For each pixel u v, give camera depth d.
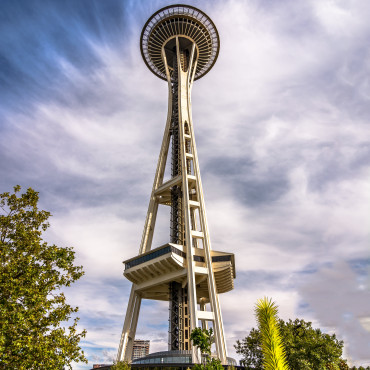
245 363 51.72
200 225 84.44
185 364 65.19
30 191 29.73
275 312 13.49
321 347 48.78
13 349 22.25
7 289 23.73
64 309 27.00
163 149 102.06
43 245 28.70
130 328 79.81
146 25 111.56
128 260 85.44
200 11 111.12
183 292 82.00
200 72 123.31
